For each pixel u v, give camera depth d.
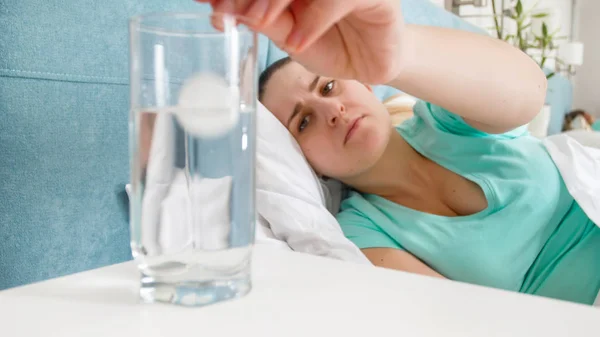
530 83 0.72
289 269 0.39
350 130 0.85
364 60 0.45
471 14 2.45
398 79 0.60
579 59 3.32
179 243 0.31
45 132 0.56
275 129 0.83
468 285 0.34
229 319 0.28
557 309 0.30
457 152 0.87
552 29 2.94
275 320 0.28
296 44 0.38
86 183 0.62
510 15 2.63
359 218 0.89
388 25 0.42
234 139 0.31
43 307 0.31
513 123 0.76
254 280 0.36
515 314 0.29
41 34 0.56
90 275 0.38
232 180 0.31
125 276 0.37
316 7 0.37
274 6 0.35
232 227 0.31
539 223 0.78
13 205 0.54
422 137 0.93
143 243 0.31
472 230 0.79
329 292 0.33
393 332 0.26
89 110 0.62
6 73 0.53
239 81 0.30
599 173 0.82
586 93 3.96
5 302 0.31
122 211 0.67
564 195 0.81
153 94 0.30
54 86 0.57
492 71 0.67
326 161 0.87
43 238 0.57
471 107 0.69
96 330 0.27
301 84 0.87
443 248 0.78
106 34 0.64
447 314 0.29
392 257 0.78
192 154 0.30
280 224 0.72
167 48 0.29
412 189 0.89
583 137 1.33
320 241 0.69
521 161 0.82
